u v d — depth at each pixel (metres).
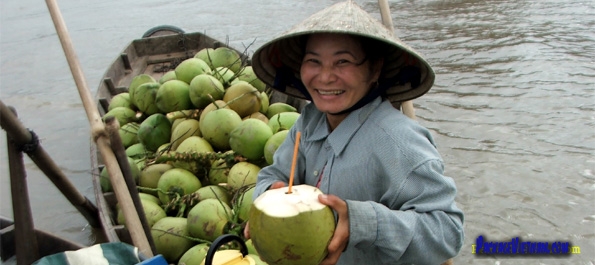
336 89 1.98
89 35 14.73
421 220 1.75
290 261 1.68
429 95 7.92
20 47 14.13
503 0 13.30
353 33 1.83
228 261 1.87
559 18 11.20
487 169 5.94
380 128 1.92
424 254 1.77
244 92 5.04
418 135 1.88
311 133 2.23
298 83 2.39
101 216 4.07
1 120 3.30
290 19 14.35
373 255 2.01
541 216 5.17
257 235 1.70
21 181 3.58
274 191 1.78
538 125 6.77
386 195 1.87
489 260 4.69
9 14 18.80
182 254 3.84
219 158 4.47
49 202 6.35
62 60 12.62
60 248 3.82
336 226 1.73
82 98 3.46
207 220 3.70
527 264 4.58
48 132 8.45
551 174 5.76
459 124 6.98
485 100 7.61
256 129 4.37
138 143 5.53
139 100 5.71
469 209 5.35
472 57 9.38
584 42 9.55
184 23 14.89
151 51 8.77
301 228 1.63
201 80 5.12
